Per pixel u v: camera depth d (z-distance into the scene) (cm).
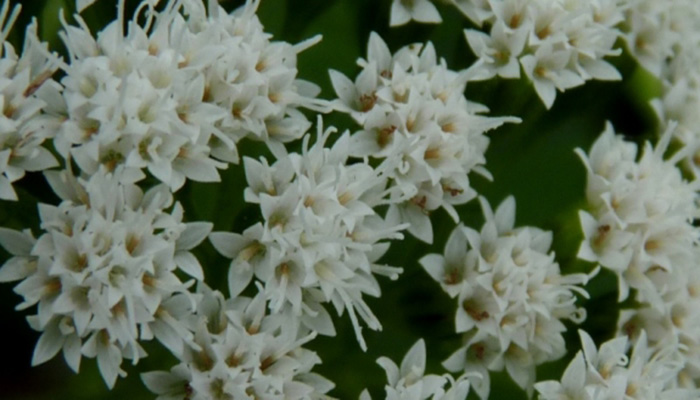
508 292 10
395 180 10
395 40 10
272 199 9
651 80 11
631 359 10
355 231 10
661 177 10
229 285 9
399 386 10
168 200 9
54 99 9
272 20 10
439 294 10
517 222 10
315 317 10
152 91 9
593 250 10
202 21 10
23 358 10
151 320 9
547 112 10
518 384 10
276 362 9
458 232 10
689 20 11
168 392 9
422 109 10
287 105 10
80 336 9
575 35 10
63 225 9
